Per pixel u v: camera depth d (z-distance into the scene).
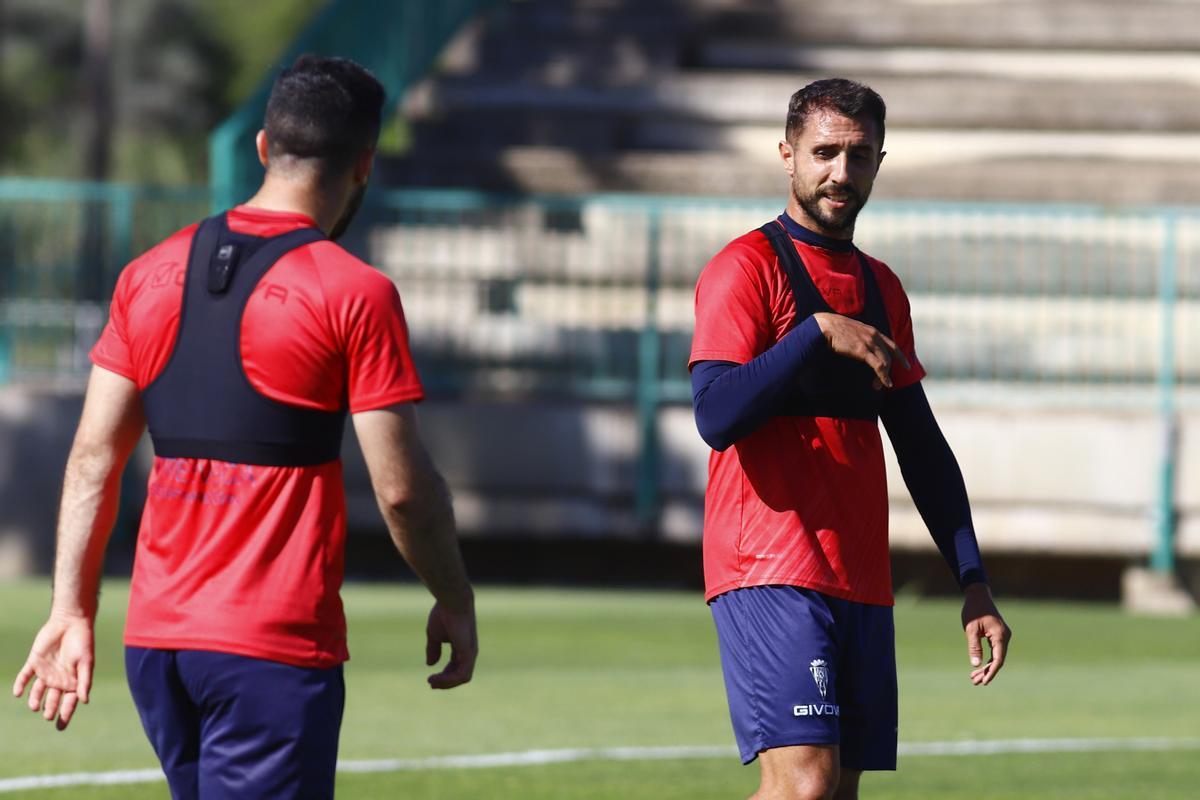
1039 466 44.72
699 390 14.53
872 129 15.06
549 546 47.97
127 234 47.28
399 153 60.31
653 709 29.05
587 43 66.00
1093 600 46.09
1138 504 44.53
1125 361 45.56
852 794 15.29
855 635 14.92
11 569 46.72
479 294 49.72
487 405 46.16
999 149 61.47
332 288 11.95
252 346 11.92
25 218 47.41
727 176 56.94
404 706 28.95
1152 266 46.66
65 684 12.42
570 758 24.59
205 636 11.76
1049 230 46.81
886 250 47.22
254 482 11.91
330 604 12.03
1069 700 30.66
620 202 46.78
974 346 45.78
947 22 65.50
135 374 12.39
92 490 12.49
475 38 66.06
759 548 14.85
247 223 12.27
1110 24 65.00
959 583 15.50
